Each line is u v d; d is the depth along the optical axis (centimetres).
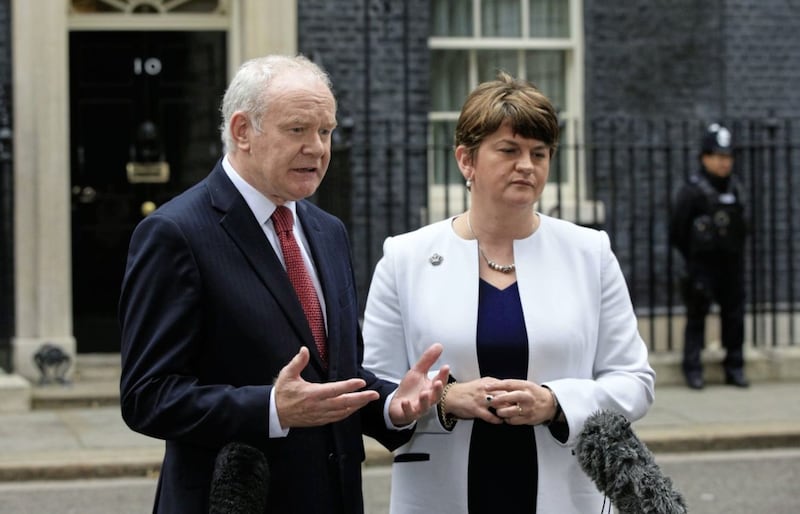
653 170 1041
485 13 1038
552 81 1048
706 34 1042
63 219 916
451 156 1036
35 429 812
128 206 981
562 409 307
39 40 908
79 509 659
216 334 290
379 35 988
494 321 321
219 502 269
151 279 287
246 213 297
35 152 909
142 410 282
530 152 319
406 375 306
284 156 289
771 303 1013
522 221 328
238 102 293
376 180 993
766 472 740
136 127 981
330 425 302
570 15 1043
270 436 278
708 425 822
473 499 317
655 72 1038
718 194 934
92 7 972
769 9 1047
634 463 285
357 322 321
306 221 317
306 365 291
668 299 970
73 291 971
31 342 909
